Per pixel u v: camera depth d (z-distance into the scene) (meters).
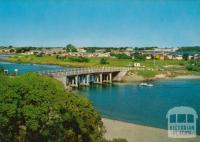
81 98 42.38
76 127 41.44
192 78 175.62
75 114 40.66
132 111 86.75
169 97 110.81
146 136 59.31
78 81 141.12
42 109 37.50
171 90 129.75
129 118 78.12
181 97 110.62
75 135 41.38
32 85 38.66
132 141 56.00
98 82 154.12
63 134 40.03
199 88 136.12
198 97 110.50
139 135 59.84
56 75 120.69
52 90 39.50
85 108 41.94
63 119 39.56
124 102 101.00
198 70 199.25
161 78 171.75
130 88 136.62
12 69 192.88
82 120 41.09
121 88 136.50
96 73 150.50
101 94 118.19
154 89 133.12
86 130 41.22
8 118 36.84
